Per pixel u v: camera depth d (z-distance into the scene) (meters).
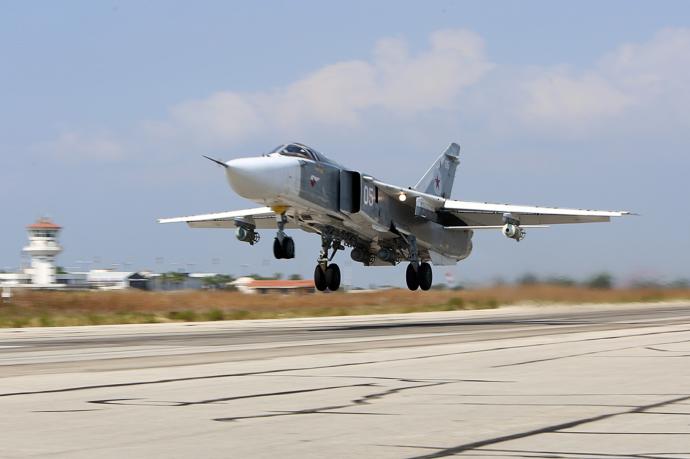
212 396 33.72
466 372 42.28
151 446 23.61
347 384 37.53
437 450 22.91
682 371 42.06
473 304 186.75
